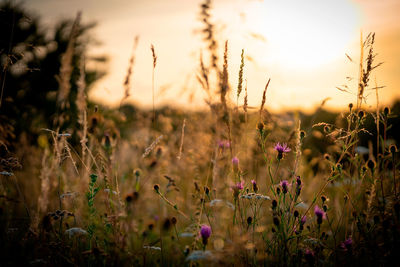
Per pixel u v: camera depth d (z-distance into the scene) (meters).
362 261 1.29
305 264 1.34
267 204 1.58
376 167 1.33
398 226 1.24
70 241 1.38
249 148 1.59
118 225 1.25
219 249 1.23
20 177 1.69
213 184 1.46
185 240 1.56
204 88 1.45
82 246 1.42
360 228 1.30
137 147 1.86
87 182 1.32
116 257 1.22
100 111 1.40
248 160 1.61
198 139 1.77
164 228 1.38
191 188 1.65
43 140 1.51
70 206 1.44
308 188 1.63
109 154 1.30
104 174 1.31
